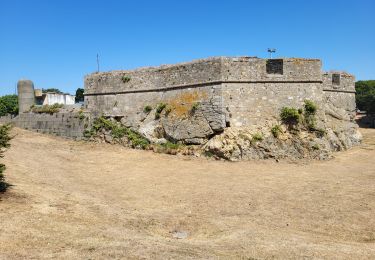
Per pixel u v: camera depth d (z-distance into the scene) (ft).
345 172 71.00
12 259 29.99
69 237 35.91
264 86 85.61
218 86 83.87
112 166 76.43
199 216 47.26
